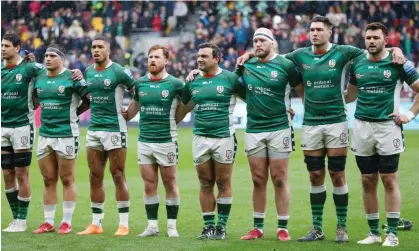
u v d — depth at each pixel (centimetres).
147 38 4056
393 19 3781
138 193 1878
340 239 1262
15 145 1410
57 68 1375
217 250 1194
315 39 1250
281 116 1284
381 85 1225
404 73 1223
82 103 1394
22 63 1406
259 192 1309
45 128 1379
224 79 1301
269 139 1281
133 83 1360
